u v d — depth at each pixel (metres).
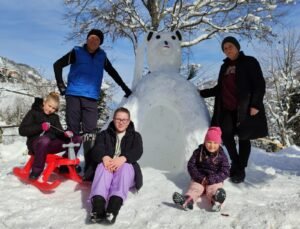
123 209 3.32
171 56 4.90
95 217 3.03
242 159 3.97
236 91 3.91
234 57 3.95
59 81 4.34
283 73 15.55
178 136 4.59
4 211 3.29
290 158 6.67
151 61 4.96
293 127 15.20
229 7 13.02
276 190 3.80
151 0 13.39
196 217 3.10
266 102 15.28
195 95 4.48
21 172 4.03
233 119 4.02
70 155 3.91
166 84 4.45
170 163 4.70
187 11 13.62
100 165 3.40
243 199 3.52
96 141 3.66
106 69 4.60
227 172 3.50
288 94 15.09
